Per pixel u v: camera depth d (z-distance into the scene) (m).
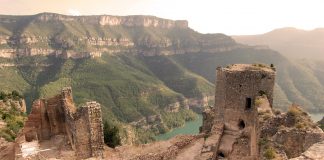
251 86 31.11
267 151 20.89
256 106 28.09
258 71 30.84
